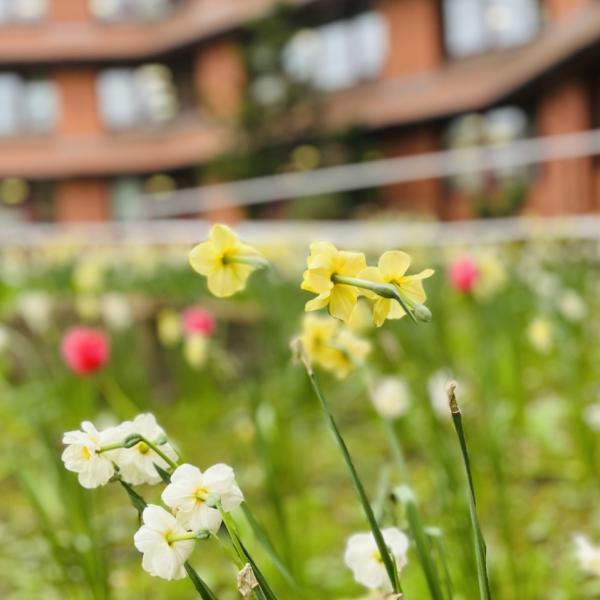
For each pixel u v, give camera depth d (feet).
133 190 67.92
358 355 3.27
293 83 52.65
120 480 2.26
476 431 7.00
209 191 55.83
